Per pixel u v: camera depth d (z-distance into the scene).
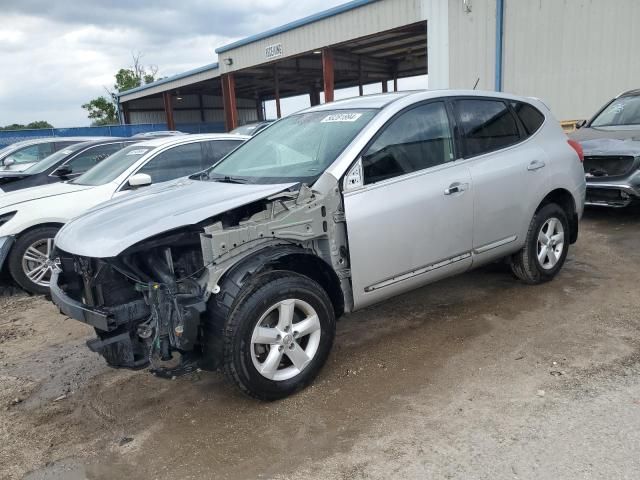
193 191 3.75
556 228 5.10
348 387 3.48
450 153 4.22
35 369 4.12
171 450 2.95
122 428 3.21
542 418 2.99
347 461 2.75
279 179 3.76
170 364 3.15
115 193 6.16
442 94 4.32
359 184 3.64
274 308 3.24
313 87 36.72
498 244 4.54
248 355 3.13
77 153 7.98
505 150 4.60
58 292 3.43
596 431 2.84
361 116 4.01
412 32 19.41
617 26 10.55
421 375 3.57
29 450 3.04
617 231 6.95
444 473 2.60
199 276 3.21
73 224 3.63
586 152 7.17
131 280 3.27
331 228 3.51
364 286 3.67
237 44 23.31
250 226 3.17
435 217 3.97
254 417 3.21
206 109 44.31
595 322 4.22
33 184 7.51
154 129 33.72
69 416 3.39
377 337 4.21
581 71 11.30
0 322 5.23
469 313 4.57
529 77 12.27
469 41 13.46
